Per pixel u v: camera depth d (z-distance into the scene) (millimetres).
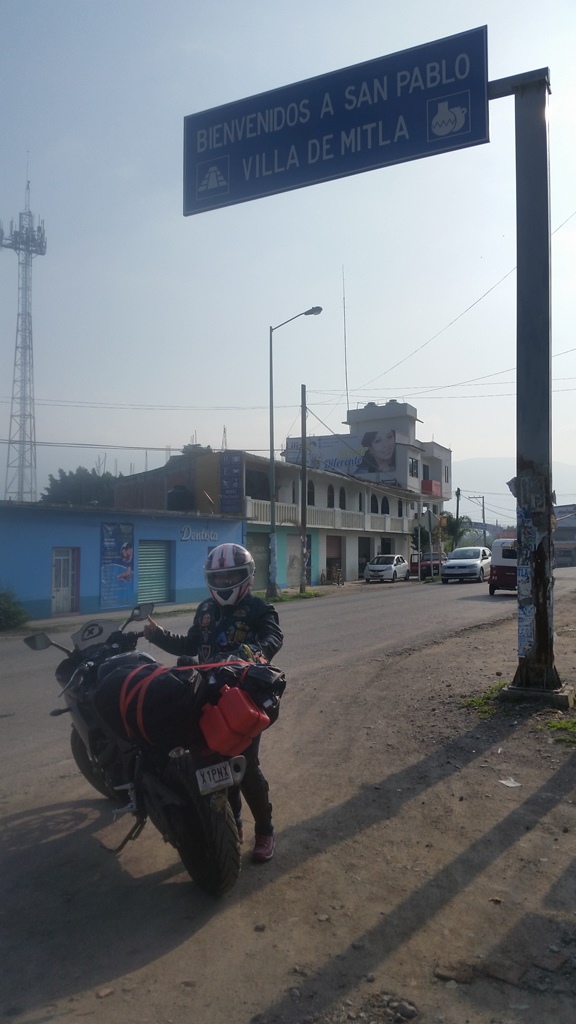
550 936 3549
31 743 7035
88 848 4582
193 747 3750
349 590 35188
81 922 3711
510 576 25078
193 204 9117
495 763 6031
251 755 4188
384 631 15383
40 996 3135
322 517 41656
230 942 3516
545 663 7781
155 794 3879
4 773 6078
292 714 7996
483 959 3363
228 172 8953
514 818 4941
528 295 7840
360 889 4020
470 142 7895
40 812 5188
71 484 48656
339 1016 2994
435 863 4320
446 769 5945
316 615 19922
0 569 21469
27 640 4730
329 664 11195
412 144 8109
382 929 3617
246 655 4078
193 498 36281
